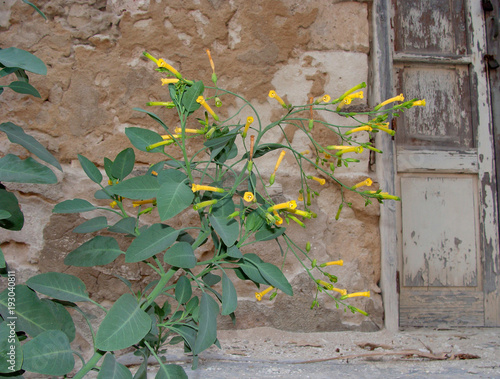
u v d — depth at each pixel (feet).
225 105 7.58
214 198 4.01
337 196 7.69
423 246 8.54
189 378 5.54
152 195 3.51
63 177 7.23
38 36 7.43
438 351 6.72
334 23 7.91
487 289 8.52
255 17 7.68
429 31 8.98
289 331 7.34
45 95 7.36
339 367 6.03
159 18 7.55
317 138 7.71
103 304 7.05
